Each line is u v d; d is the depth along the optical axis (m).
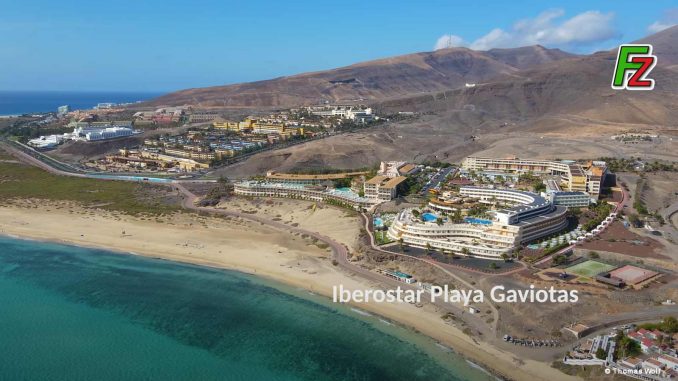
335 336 162.75
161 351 156.50
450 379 138.75
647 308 165.75
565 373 137.62
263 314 178.62
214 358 152.38
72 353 155.38
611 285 180.88
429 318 169.88
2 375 143.88
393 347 155.38
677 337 147.75
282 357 152.12
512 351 148.50
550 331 155.62
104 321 175.25
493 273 194.88
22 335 165.50
